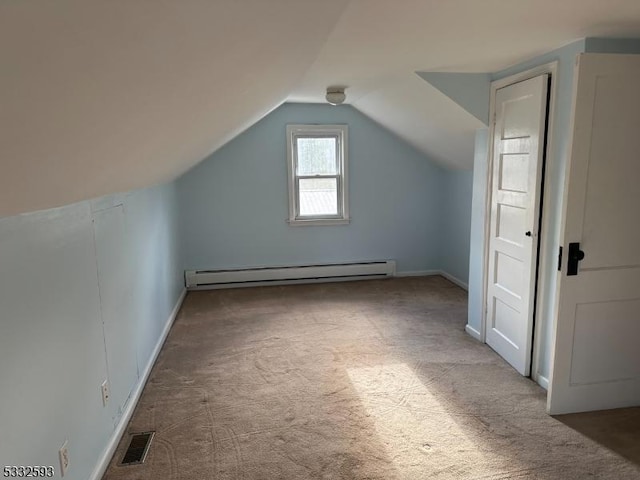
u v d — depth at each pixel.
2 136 0.81
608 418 2.38
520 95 2.74
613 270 2.30
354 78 3.25
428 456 2.10
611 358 2.41
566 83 2.40
